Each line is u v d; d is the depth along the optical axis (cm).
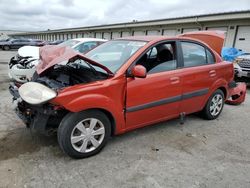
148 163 284
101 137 297
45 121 271
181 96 364
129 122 315
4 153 291
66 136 268
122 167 273
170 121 426
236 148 333
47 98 249
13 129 358
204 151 320
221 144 344
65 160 282
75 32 4169
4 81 741
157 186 243
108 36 3059
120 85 292
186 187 244
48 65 281
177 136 363
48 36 6206
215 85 419
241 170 278
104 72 299
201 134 376
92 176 254
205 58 407
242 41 1480
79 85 268
